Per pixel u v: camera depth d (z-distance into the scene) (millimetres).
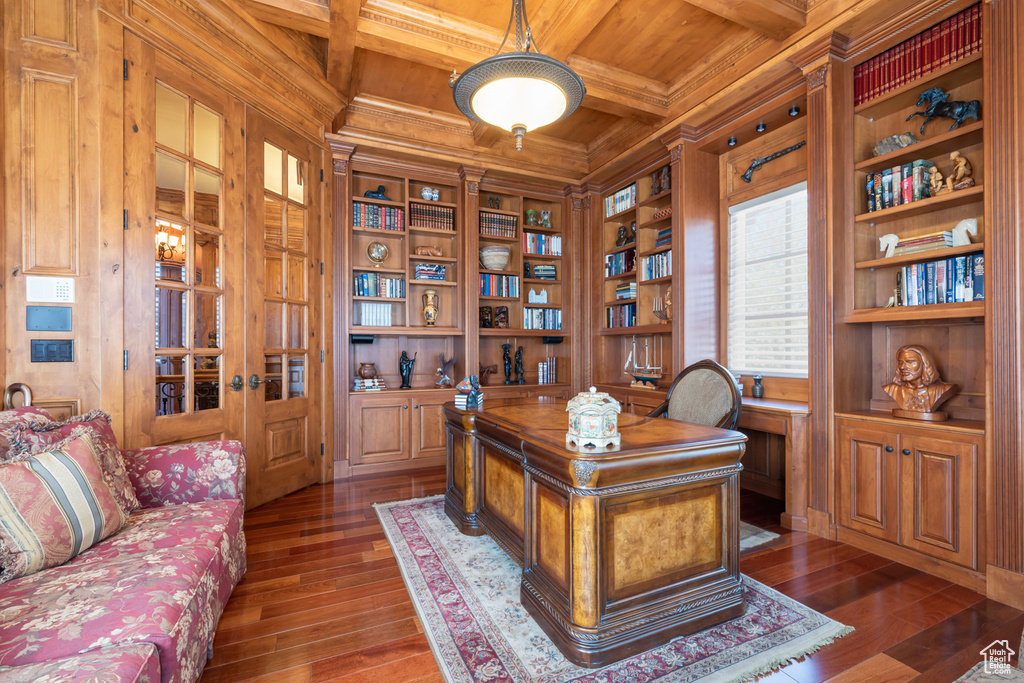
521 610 2045
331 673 1657
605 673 1635
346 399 4270
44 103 2416
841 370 2834
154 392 2723
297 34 3545
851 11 2650
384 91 4219
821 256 2879
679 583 1865
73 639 1151
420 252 4820
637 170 4672
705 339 4020
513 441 2281
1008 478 2074
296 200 3861
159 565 1528
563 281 5527
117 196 2576
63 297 2436
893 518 2510
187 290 2941
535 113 2180
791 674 1623
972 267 2406
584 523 1677
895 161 2768
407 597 2186
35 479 1555
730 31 3352
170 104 2873
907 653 1733
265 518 3207
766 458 3727
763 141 3768
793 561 2500
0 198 2311
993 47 2166
